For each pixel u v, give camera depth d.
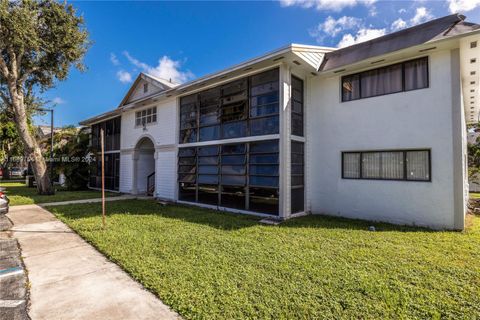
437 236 6.02
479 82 8.91
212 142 10.56
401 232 6.43
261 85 8.98
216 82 10.32
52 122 17.75
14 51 12.88
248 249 5.03
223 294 3.28
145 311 2.99
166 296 3.25
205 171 10.84
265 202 8.64
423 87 7.30
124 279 3.83
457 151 6.71
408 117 7.48
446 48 6.88
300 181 9.19
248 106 9.34
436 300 3.17
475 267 4.16
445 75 6.92
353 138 8.59
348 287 3.47
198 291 3.36
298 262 4.34
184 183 11.88
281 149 8.24
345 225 7.26
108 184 17.72
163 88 13.61
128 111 15.95
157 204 11.21
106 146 18.25
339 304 3.07
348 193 8.67
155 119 13.87
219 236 5.97
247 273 3.91
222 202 10.02
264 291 3.36
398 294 3.29
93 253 4.97
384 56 7.47
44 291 3.46
